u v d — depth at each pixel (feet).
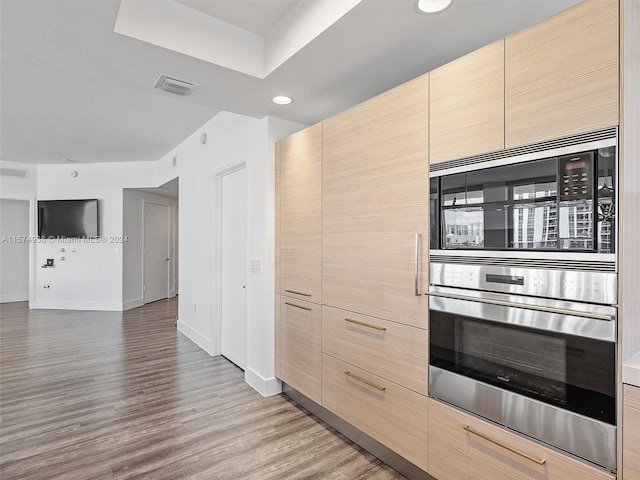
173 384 10.70
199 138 14.80
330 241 7.86
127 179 21.72
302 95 8.43
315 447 7.43
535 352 4.51
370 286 6.86
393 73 7.36
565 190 4.21
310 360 8.53
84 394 9.95
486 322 5.03
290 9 6.69
